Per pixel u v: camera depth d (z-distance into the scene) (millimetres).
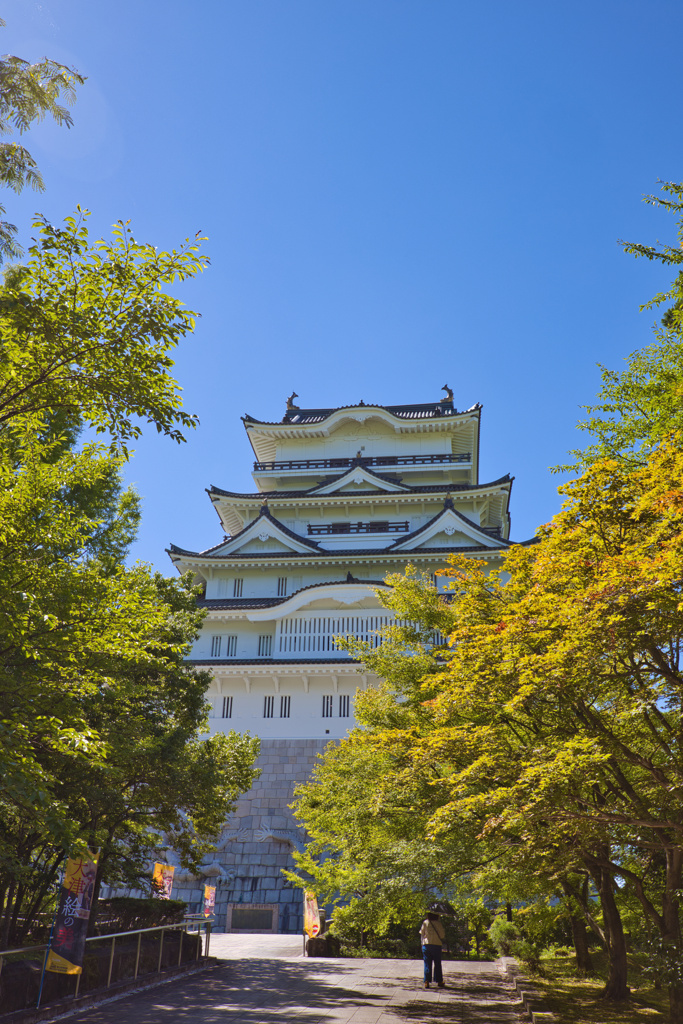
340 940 26828
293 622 43531
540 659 10086
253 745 25219
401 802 15664
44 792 10086
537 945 25891
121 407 11227
